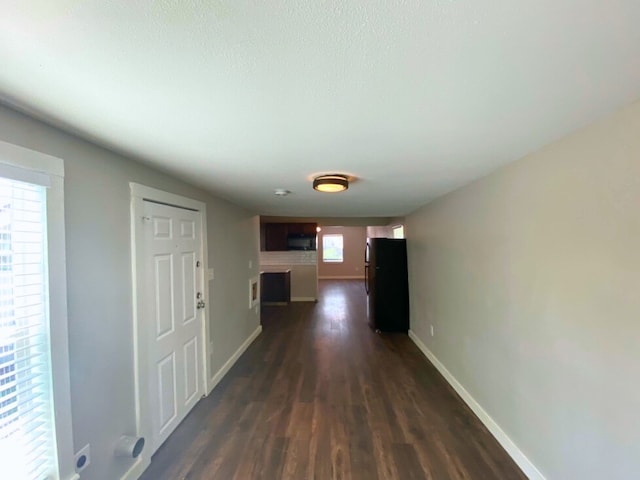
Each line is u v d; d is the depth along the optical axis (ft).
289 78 3.44
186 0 2.33
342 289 34.14
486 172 8.04
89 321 5.57
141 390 7.01
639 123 4.17
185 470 7.04
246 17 2.50
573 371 5.46
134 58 3.05
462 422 8.85
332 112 4.34
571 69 3.34
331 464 7.21
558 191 5.69
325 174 8.02
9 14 2.44
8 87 3.59
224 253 12.46
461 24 2.61
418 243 15.60
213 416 9.22
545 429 6.21
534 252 6.42
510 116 4.57
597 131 4.82
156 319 7.73
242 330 14.87
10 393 4.19
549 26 2.65
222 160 6.74
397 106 4.18
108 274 6.07
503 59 3.13
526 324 6.75
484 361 8.68
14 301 4.28
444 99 3.99
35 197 4.59
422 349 14.76
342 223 27.99
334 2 2.35
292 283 28.12
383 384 11.31
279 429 8.59
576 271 5.33
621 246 4.49
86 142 5.52
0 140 4.04
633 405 4.38
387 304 17.99
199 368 10.12
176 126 4.82
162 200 7.93
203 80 3.47
